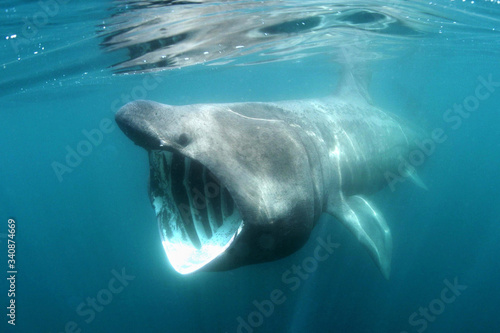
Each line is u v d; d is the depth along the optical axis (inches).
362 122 235.8
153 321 463.2
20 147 2743.6
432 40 484.4
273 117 159.2
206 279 428.1
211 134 127.4
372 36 436.1
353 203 197.2
